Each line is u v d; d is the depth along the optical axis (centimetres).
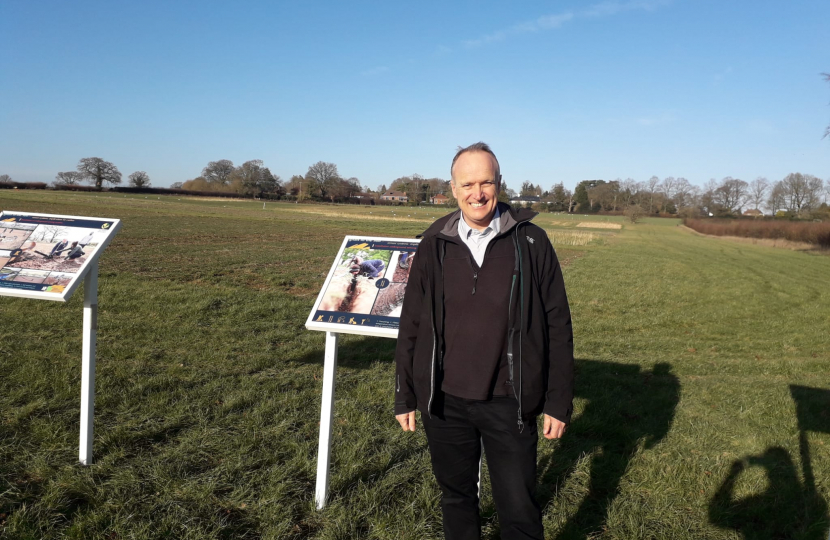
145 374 539
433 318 226
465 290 220
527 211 228
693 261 2628
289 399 486
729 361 746
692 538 302
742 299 1420
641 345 845
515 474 218
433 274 229
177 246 1930
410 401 238
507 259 219
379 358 664
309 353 674
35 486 320
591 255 2764
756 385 617
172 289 1036
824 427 481
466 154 221
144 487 324
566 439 436
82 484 316
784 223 4944
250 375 565
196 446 381
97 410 439
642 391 581
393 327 290
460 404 224
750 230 5359
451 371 222
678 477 369
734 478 371
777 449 426
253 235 2731
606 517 323
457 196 224
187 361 599
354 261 339
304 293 1189
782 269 2430
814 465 396
